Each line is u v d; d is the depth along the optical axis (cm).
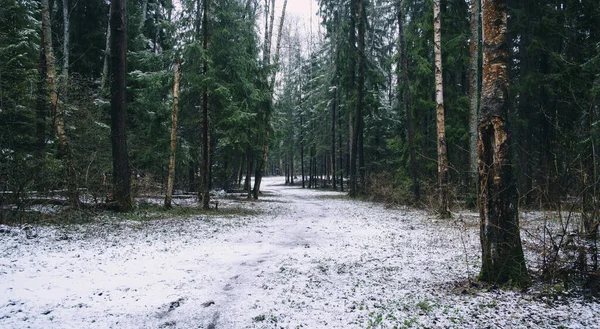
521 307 404
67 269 589
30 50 1462
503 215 484
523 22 1468
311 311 421
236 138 1697
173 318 410
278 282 545
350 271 601
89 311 426
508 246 482
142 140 1742
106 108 1755
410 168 1941
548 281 476
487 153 496
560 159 534
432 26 1673
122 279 552
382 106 2670
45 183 1064
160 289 511
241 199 2327
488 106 491
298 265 650
